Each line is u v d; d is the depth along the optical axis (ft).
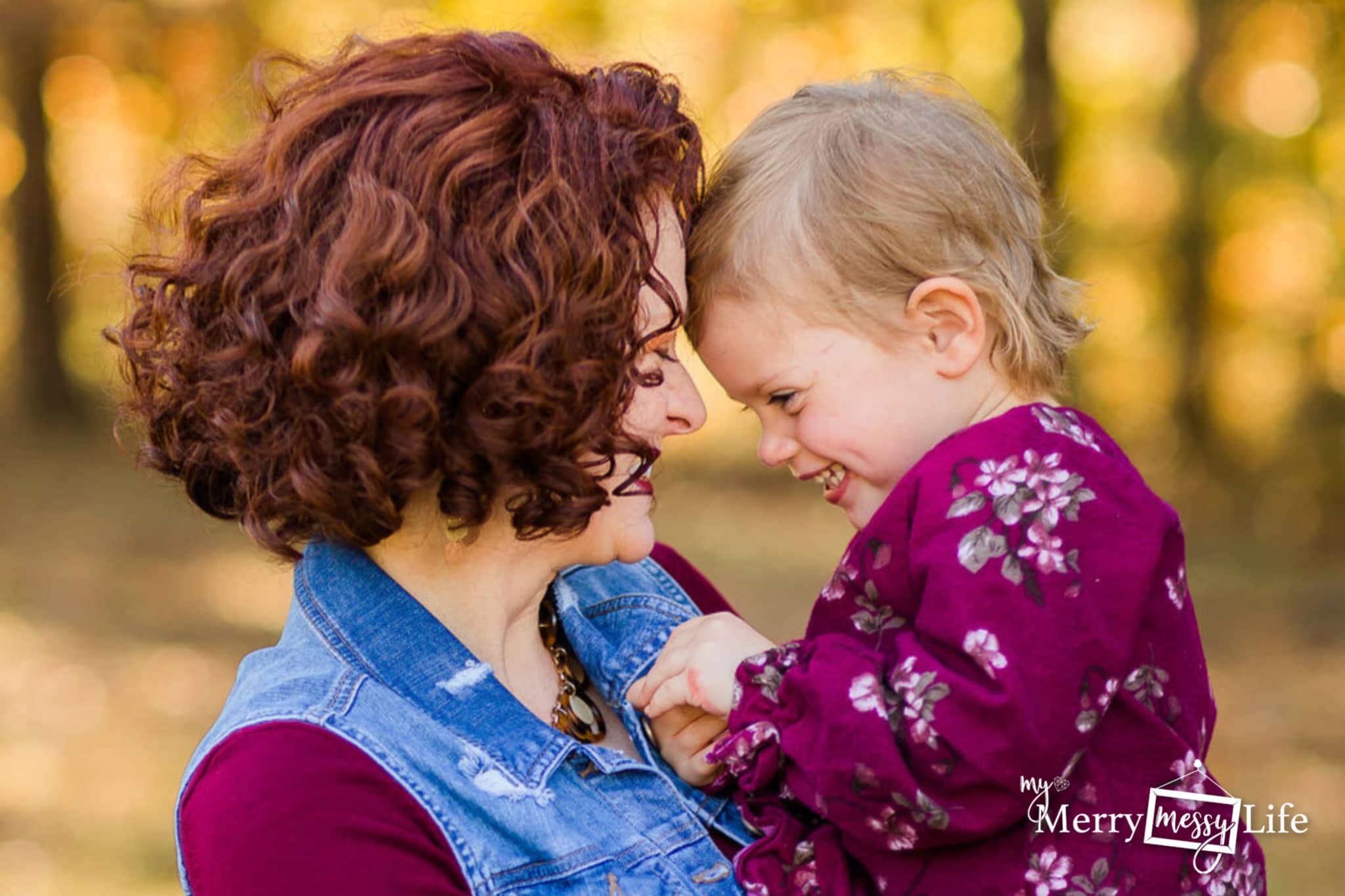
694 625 5.36
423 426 4.10
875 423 5.49
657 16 36.52
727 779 5.21
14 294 46.03
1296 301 38.75
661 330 4.64
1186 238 38.29
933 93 5.91
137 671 22.54
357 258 4.04
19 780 17.65
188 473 4.73
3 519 33.35
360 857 4.02
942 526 4.95
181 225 4.61
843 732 4.71
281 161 4.29
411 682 4.55
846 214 5.43
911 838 4.70
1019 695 4.60
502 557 4.88
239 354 4.19
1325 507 32.83
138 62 38.58
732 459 40.55
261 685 4.48
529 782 4.48
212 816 4.06
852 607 5.20
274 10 35.58
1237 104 38.04
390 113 4.24
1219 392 38.75
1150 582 4.90
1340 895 14.88
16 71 42.80
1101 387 38.81
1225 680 23.18
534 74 4.46
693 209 5.41
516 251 4.16
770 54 37.88
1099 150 39.99
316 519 4.48
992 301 5.51
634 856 4.58
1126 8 40.75
